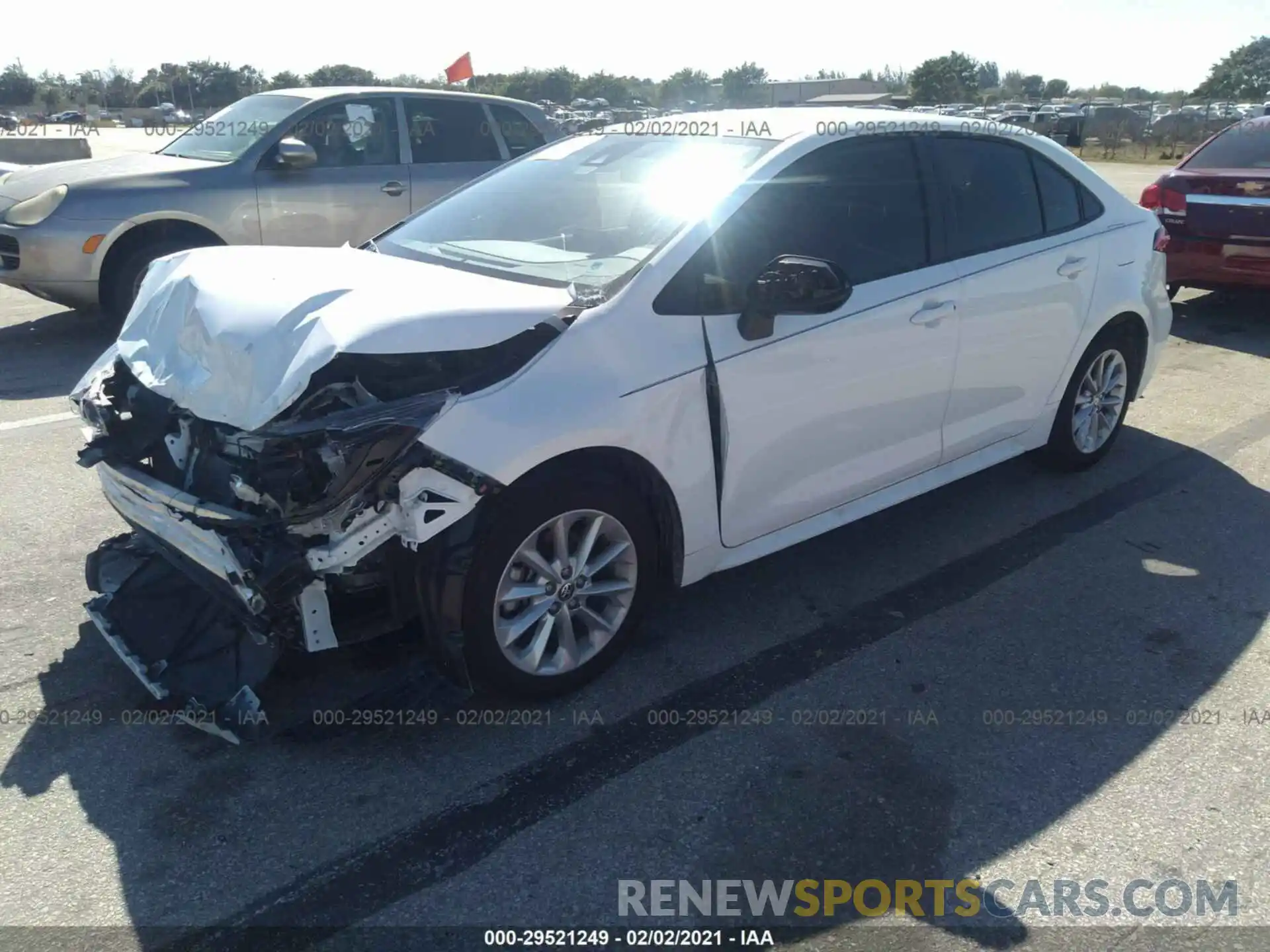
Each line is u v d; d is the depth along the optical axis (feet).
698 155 12.85
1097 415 17.34
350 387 9.53
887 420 13.24
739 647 12.31
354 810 9.46
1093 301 16.02
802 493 12.55
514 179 14.34
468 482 9.48
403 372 9.75
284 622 9.64
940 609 13.26
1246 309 30.25
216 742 10.36
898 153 13.51
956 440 14.51
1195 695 11.47
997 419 15.12
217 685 10.34
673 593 13.56
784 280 10.90
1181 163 28.32
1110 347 16.92
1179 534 15.52
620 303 10.73
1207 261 26.84
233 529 9.41
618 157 13.67
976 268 13.98
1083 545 15.07
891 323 12.78
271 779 9.84
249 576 9.17
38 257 23.59
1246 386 22.90
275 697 10.96
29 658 11.69
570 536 10.86
